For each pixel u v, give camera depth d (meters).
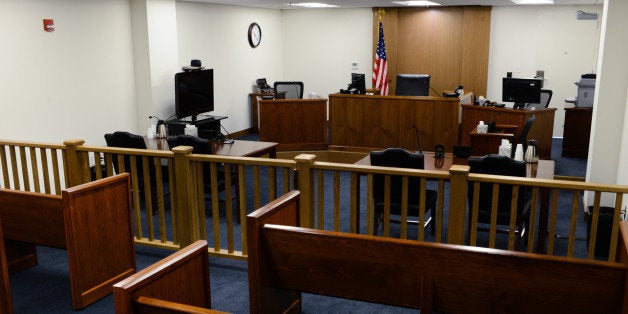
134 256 3.97
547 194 4.43
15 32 6.03
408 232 5.34
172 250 4.57
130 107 7.86
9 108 6.03
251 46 10.90
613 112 5.56
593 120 5.89
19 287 3.94
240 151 5.77
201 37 9.41
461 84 10.98
